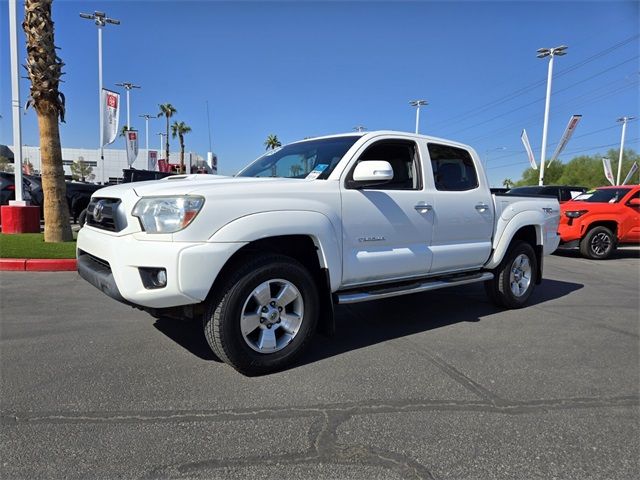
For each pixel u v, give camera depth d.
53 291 6.21
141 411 3.02
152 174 14.62
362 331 4.88
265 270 3.56
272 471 2.45
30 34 9.34
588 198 12.41
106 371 3.64
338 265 3.97
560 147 32.50
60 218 9.82
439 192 4.89
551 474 2.48
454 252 5.00
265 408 3.11
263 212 3.54
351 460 2.56
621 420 3.07
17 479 2.32
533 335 4.86
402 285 4.64
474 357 4.16
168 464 2.48
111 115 21.95
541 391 3.49
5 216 11.35
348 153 4.24
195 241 3.26
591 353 4.34
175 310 3.57
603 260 11.48
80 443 2.64
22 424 2.83
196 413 3.02
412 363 3.98
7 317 5.01
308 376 3.66
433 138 5.04
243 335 3.52
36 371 3.61
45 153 9.62
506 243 5.56
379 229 4.29
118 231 3.50
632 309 6.12
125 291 3.36
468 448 2.71
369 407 3.17
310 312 3.85
